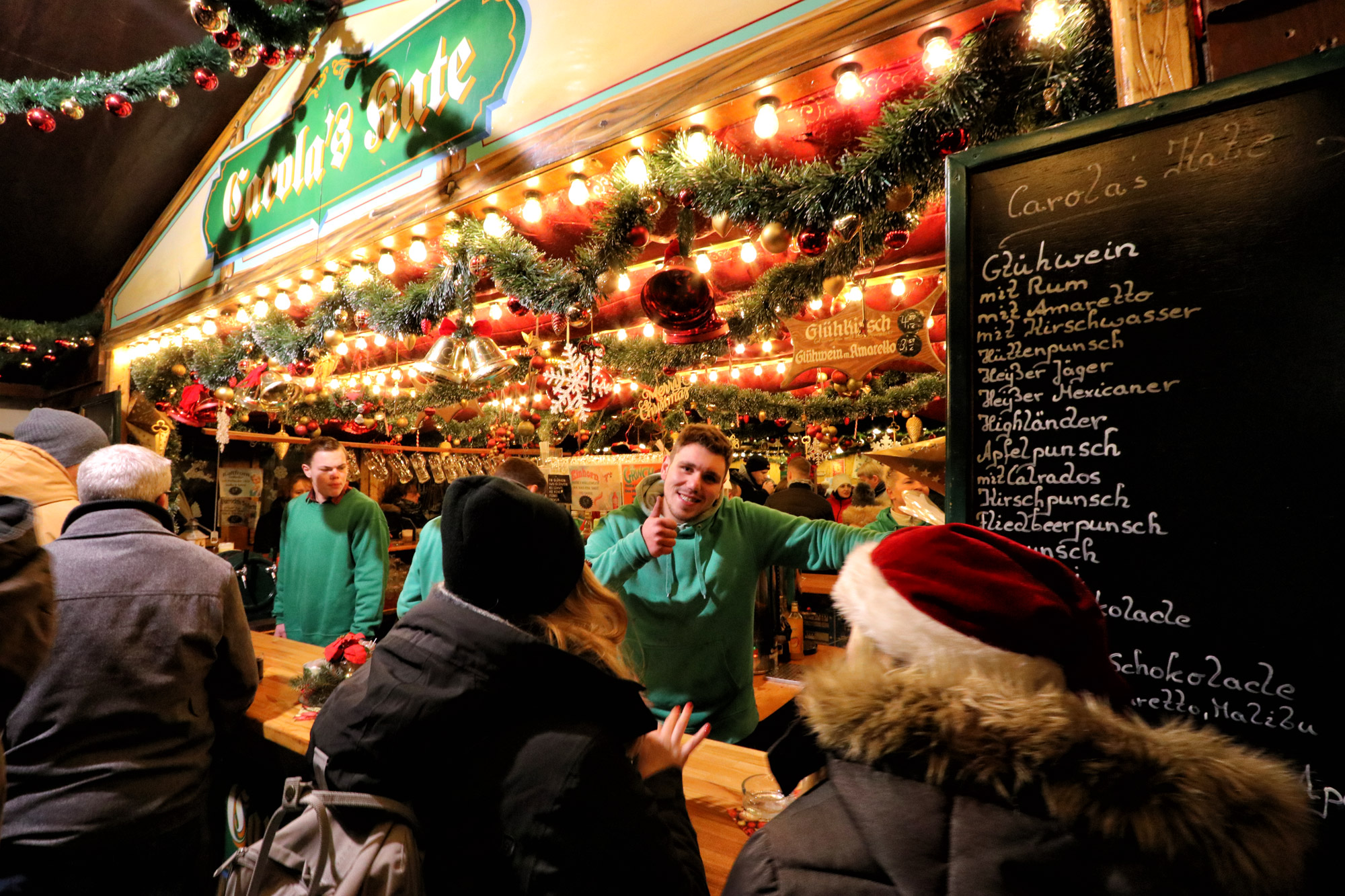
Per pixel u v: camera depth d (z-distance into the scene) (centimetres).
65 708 137
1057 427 113
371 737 78
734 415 566
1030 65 132
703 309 206
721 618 194
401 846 75
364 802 77
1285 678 91
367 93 284
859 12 156
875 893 49
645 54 196
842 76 162
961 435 121
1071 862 47
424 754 77
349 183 287
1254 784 48
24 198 385
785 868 54
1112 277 110
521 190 231
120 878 142
